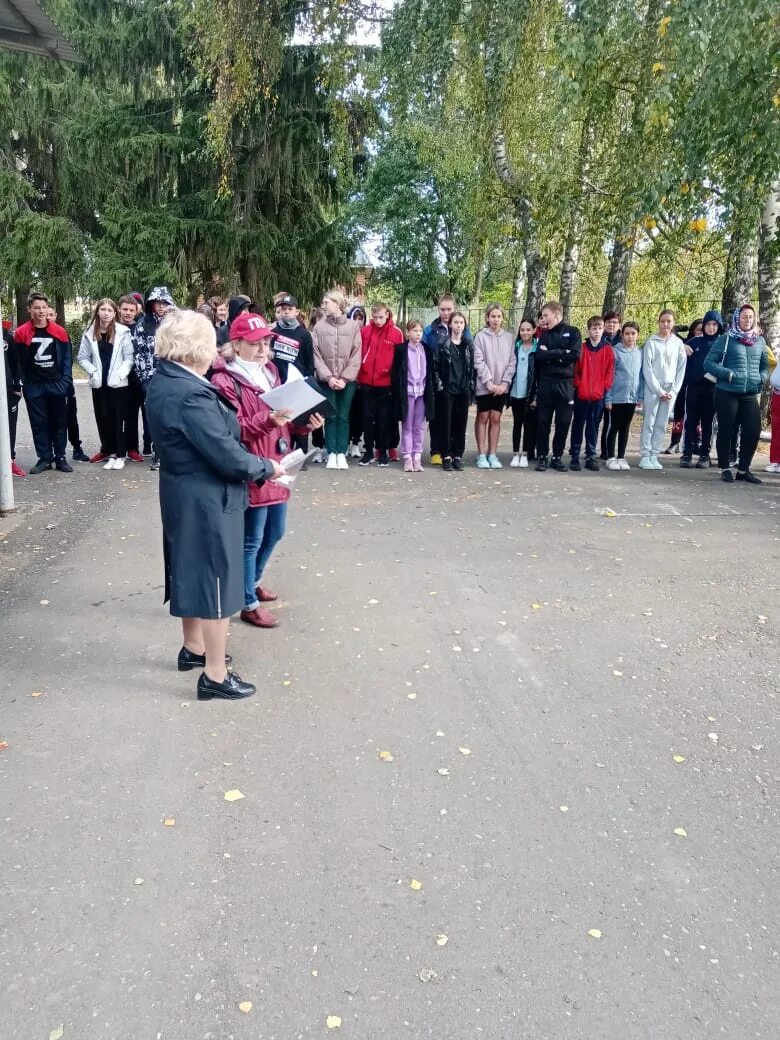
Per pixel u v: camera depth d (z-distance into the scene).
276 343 6.95
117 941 2.59
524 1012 2.37
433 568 6.25
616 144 12.74
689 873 2.96
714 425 12.56
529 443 10.57
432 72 15.30
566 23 11.47
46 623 5.07
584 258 18.06
